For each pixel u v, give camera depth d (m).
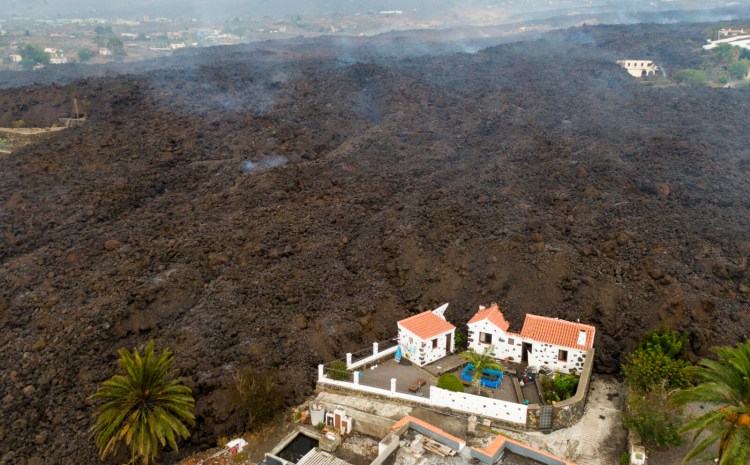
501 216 77.12
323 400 54.28
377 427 50.28
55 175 97.62
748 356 40.28
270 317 62.56
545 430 49.16
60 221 85.19
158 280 66.75
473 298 64.88
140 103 132.75
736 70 159.25
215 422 51.41
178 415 48.59
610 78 151.62
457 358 59.44
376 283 68.81
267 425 52.00
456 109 129.12
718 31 191.50
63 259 73.12
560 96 135.75
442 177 93.31
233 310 62.91
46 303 63.59
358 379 55.19
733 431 38.28
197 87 142.62
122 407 45.47
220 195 90.62
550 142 105.38
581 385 51.25
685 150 98.69
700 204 81.56
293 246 75.12
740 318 58.69
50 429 50.31
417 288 67.88
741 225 75.50
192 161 107.06
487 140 110.12
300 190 91.50
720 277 64.62
